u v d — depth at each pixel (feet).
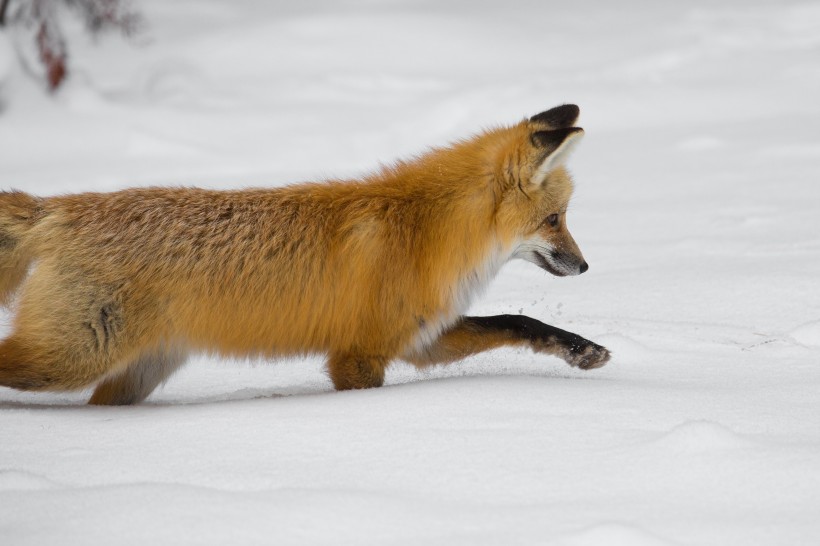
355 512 19.58
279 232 31.63
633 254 51.52
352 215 31.86
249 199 32.24
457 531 18.79
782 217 56.80
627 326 38.29
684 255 50.29
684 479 21.06
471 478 21.50
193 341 31.53
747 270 45.16
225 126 106.52
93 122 103.09
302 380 34.96
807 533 18.40
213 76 138.62
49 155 94.84
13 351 30.01
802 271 44.21
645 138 92.53
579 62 145.28
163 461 23.25
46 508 19.94
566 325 39.01
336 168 84.28
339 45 163.32
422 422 25.36
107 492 20.65
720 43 145.69
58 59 107.04
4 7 106.83
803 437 23.56
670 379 30.63
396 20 179.73
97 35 119.85
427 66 148.77
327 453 23.39
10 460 23.61
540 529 18.78
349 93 127.24
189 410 27.94
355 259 31.37
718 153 81.41
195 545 18.34
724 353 34.06
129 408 28.96
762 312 39.68
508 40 165.48
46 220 31.50
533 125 34.35
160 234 31.04
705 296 42.16
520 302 43.24
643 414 25.67
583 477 21.36
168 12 198.80
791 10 168.25
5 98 103.24
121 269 30.50
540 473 21.67
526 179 32.68
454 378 30.83
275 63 152.05
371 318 31.48
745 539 18.24
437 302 31.99
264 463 22.86
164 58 151.53
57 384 30.30
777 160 75.66
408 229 31.81
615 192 69.56
